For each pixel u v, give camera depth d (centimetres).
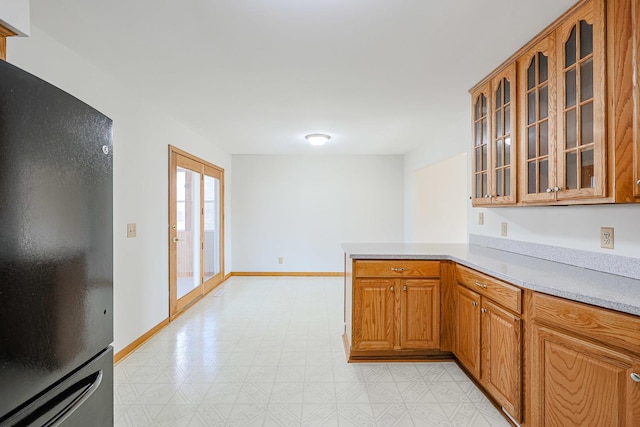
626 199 130
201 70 218
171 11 153
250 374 224
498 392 175
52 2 146
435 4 147
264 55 197
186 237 376
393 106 292
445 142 367
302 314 355
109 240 123
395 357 246
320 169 549
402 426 170
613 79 132
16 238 81
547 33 168
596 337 123
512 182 199
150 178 290
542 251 217
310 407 186
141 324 275
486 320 188
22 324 83
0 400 77
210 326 318
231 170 545
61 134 96
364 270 238
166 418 176
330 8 150
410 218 512
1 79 77
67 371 100
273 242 550
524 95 189
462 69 216
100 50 192
